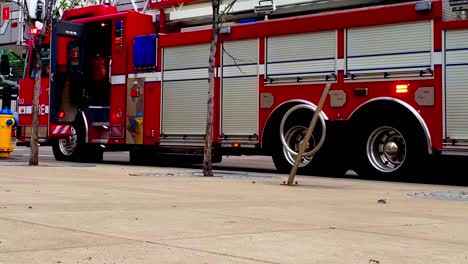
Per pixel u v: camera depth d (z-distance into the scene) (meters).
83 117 15.23
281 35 12.22
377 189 9.05
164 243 4.10
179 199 6.87
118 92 14.71
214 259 3.63
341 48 11.47
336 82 11.50
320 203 6.85
